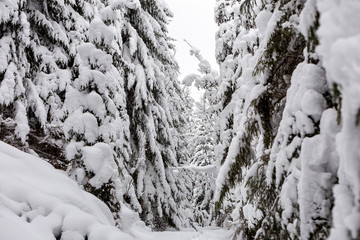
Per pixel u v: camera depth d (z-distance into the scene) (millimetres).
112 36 6773
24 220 3650
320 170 2264
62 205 4113
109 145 6094
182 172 14438
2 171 4297
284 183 2676
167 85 13789
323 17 1505
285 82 3719
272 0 3889
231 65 9672
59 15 7820
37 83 6914
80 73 6359
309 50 2602
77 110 6148
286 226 2689
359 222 1434
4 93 5809
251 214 4395
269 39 3414
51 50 7609
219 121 9727
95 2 9211
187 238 8898
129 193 9258
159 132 11914
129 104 10805
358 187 1438
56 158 6918
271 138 3779
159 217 11500
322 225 2266
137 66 10789
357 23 1359
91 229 3982
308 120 2471
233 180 4148
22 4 6594
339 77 1342
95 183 5590
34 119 6820
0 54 6082
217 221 15195
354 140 1430
